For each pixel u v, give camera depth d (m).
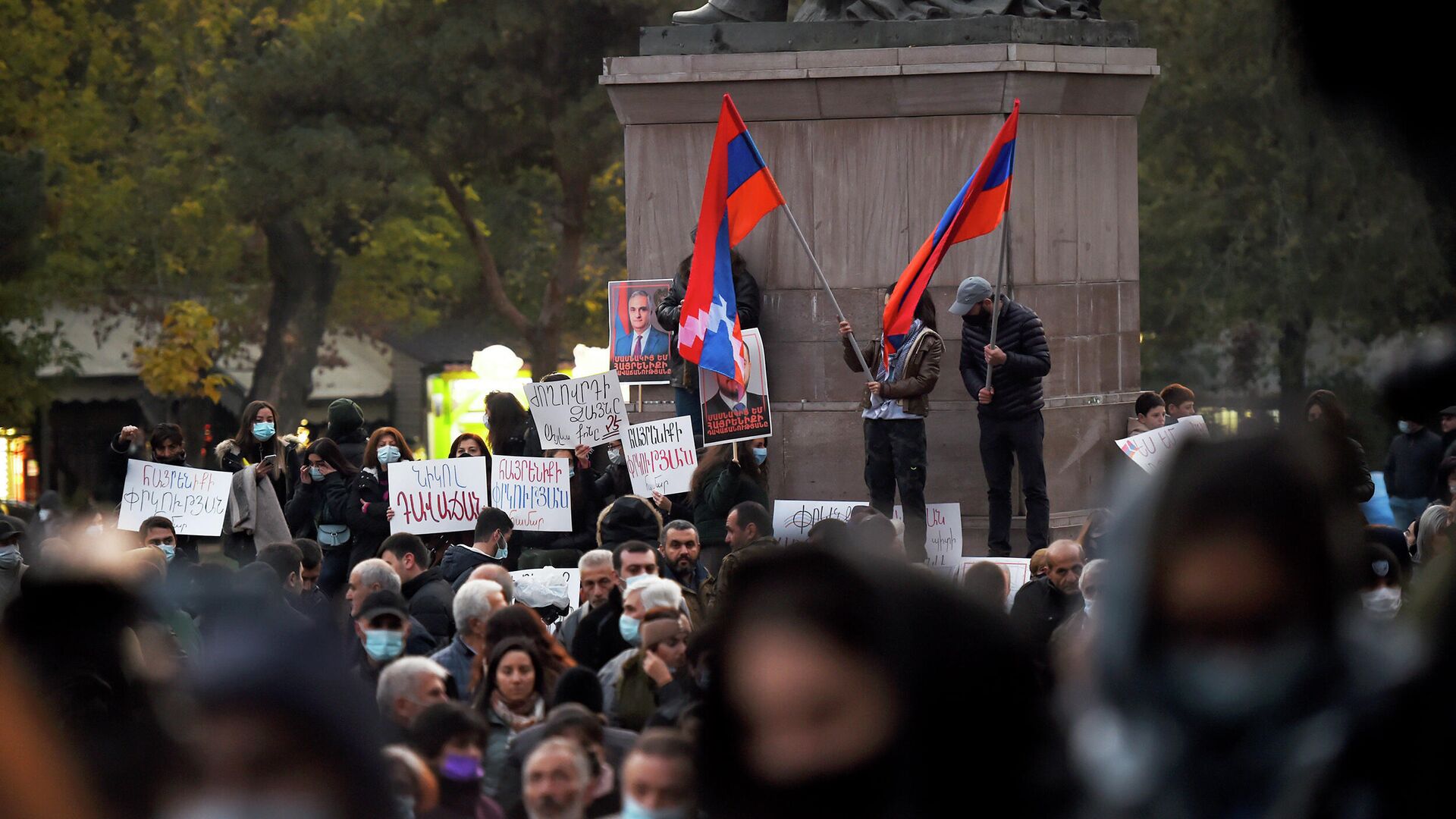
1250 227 58.62
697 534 20.75
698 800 3.06
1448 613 3.19
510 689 13.45
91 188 81.19
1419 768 3.12
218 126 76.75
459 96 68.50
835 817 2.97
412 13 68.06
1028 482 24.52
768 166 27.52
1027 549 25.06
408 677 12.05
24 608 7.43
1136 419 26.58
